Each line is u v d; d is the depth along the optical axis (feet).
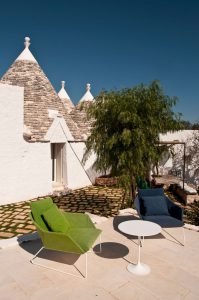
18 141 39.27
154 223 18.43
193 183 56.59
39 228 15.43
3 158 37.40
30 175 41.22
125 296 13.50
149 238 20.88
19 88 38.83
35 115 45.09
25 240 19.42
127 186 30.32
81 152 51.65
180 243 20.03
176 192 47.16
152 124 28.60
